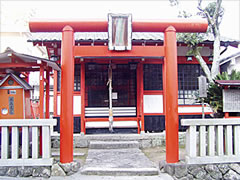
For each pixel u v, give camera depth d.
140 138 7.49
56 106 7.87
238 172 4.68
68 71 4.86
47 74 5.82
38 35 8.24
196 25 5.14
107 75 8.39
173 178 4.54
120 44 4.99
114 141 7.31
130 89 8.43
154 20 5.09
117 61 8.19
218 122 4.79
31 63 5.12
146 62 8.26
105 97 8.36
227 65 8.97
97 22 5.02
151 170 4.70
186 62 8.45
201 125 4.76
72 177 4.51
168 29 5.07
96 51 5.03
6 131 4.64
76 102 8.02
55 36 8.05
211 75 7.29
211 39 7.87
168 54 5.03
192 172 4.66
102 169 4.75
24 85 5.16
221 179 4.68
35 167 4.59
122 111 8.34
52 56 7.67
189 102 8.37
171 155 4.82
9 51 4.86
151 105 8.22
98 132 8.06
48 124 4.59
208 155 4.78
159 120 8.18
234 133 4.91
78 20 4.98
